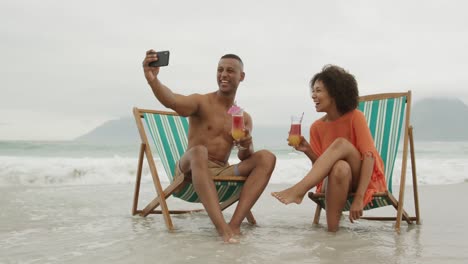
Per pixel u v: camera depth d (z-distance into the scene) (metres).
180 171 3.94
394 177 9.81
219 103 4.13
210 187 3.60
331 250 3.16
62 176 8.98
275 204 5.94
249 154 3.91
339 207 3.79
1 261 2.85
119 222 4.38
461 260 2.93
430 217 4.86
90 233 3.79
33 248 3.21
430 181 9.74
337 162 3.71
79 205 5.65
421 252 3.14
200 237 3.62
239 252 3.08
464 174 10.20
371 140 3.83
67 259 2.89
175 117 4.92
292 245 3.31
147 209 4.62
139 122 4.49
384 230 4.06
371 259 2.93
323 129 4.13
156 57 3.50
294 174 9.95
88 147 19.80
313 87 4.07
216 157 4.09
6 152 17.72
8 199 6.12
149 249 3.17
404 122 4.29
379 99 4.55
